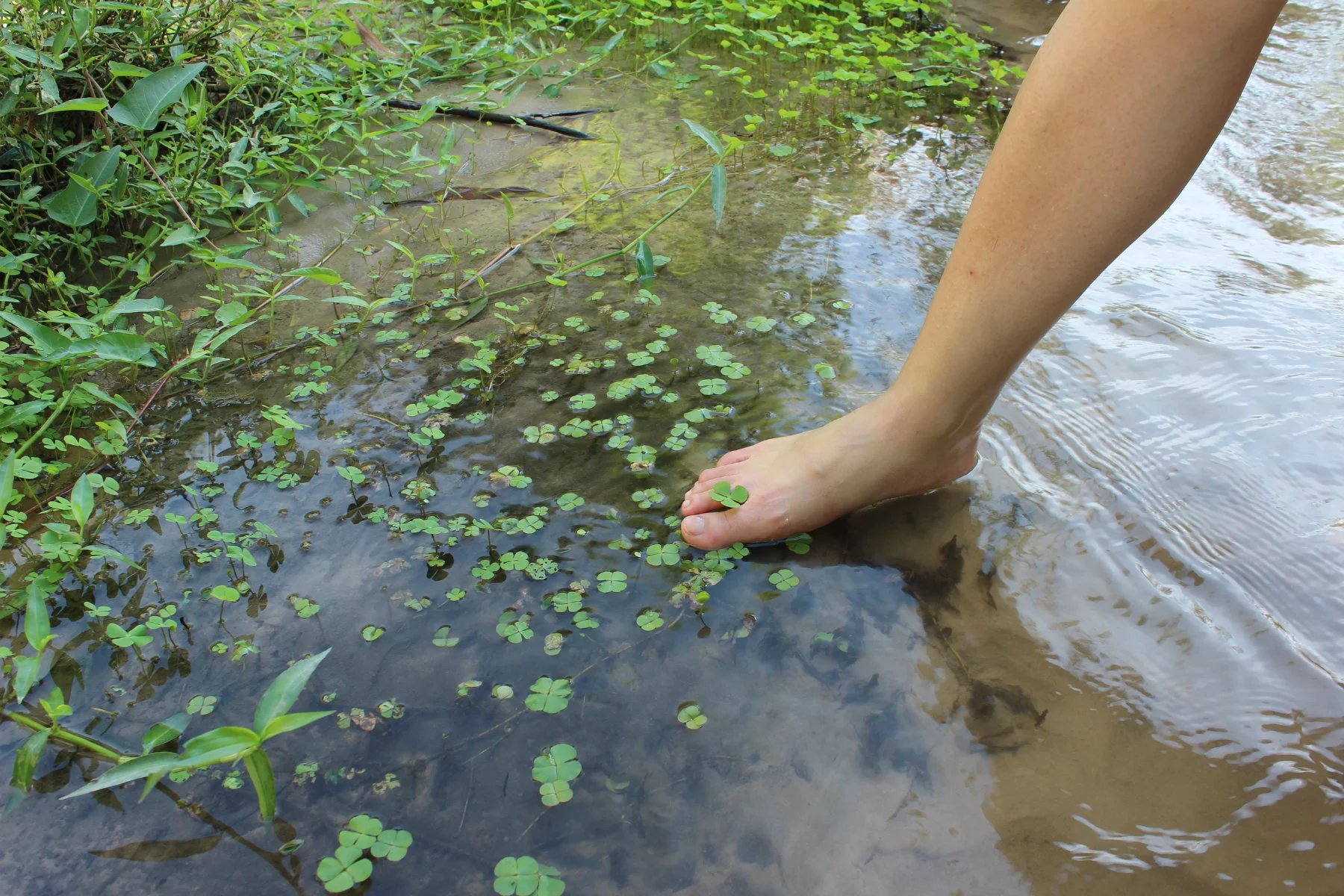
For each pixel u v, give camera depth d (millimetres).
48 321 1006
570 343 1033
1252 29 564
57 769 635
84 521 738
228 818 611
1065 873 576
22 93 1116
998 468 850
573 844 595
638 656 702
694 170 1409
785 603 742
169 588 755
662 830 601
